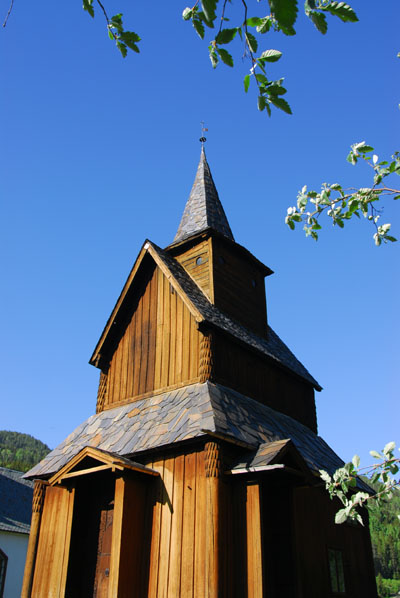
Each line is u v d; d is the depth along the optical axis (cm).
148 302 1656
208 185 2131
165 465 1244
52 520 1348
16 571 3133
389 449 465
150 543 1182
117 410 1558
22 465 8050
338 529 1430
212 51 362
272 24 333
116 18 414
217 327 1445
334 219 621
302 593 1144
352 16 314
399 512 491
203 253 1714
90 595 1237
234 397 1405
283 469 1100
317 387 1880
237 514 1130
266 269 1927
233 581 1070
